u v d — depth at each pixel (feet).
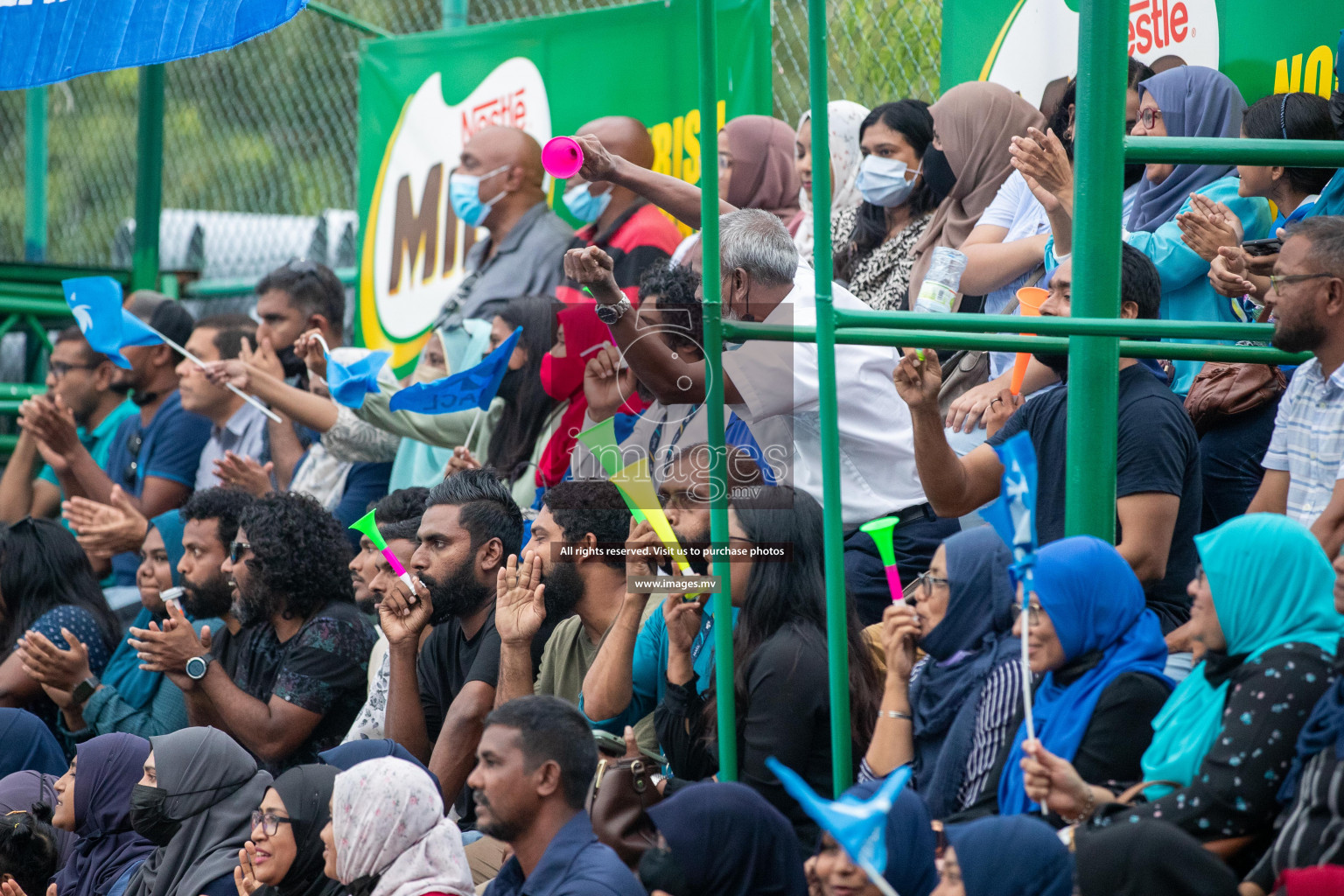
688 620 42.57
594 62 72.33
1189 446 41.88
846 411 47.75
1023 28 58.39
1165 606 41.70
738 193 63.36
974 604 38.29
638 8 70.69
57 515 89.10
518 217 73.20
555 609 47.80
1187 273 50.26
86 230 110.01
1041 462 43.52
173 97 102.32
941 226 56.75
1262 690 31.48
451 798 48.32
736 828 34.53
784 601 41.39
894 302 57.57
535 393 60.23
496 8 83.46
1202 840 31.09
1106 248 37.50
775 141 63.67
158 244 95.35
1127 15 37.17
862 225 59.88
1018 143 47.98
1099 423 38.06
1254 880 30.17
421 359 72.64
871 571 48.32
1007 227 55.06
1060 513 42.88
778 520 41.86
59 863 53.93
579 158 47.57
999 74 59.26
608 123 68.23
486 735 37.50
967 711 37.09
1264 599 32.45
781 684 40.09
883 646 42.50
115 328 64.08
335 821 40.98
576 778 37.27
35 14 50.03
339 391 60.80
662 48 69.82
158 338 64.69
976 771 36.29
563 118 73.61
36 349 102.17
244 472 66.80
